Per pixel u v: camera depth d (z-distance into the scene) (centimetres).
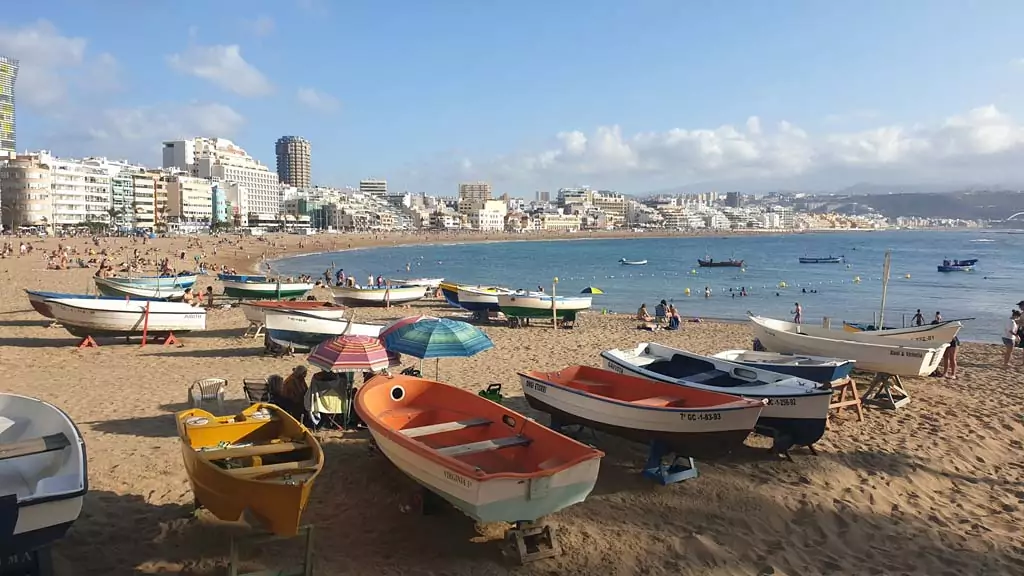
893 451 1136
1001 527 870
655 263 9750
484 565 712
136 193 15225
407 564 707
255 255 10012
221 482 673
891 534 837
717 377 1254
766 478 997
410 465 800
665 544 780
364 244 15050
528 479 694
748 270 8112
